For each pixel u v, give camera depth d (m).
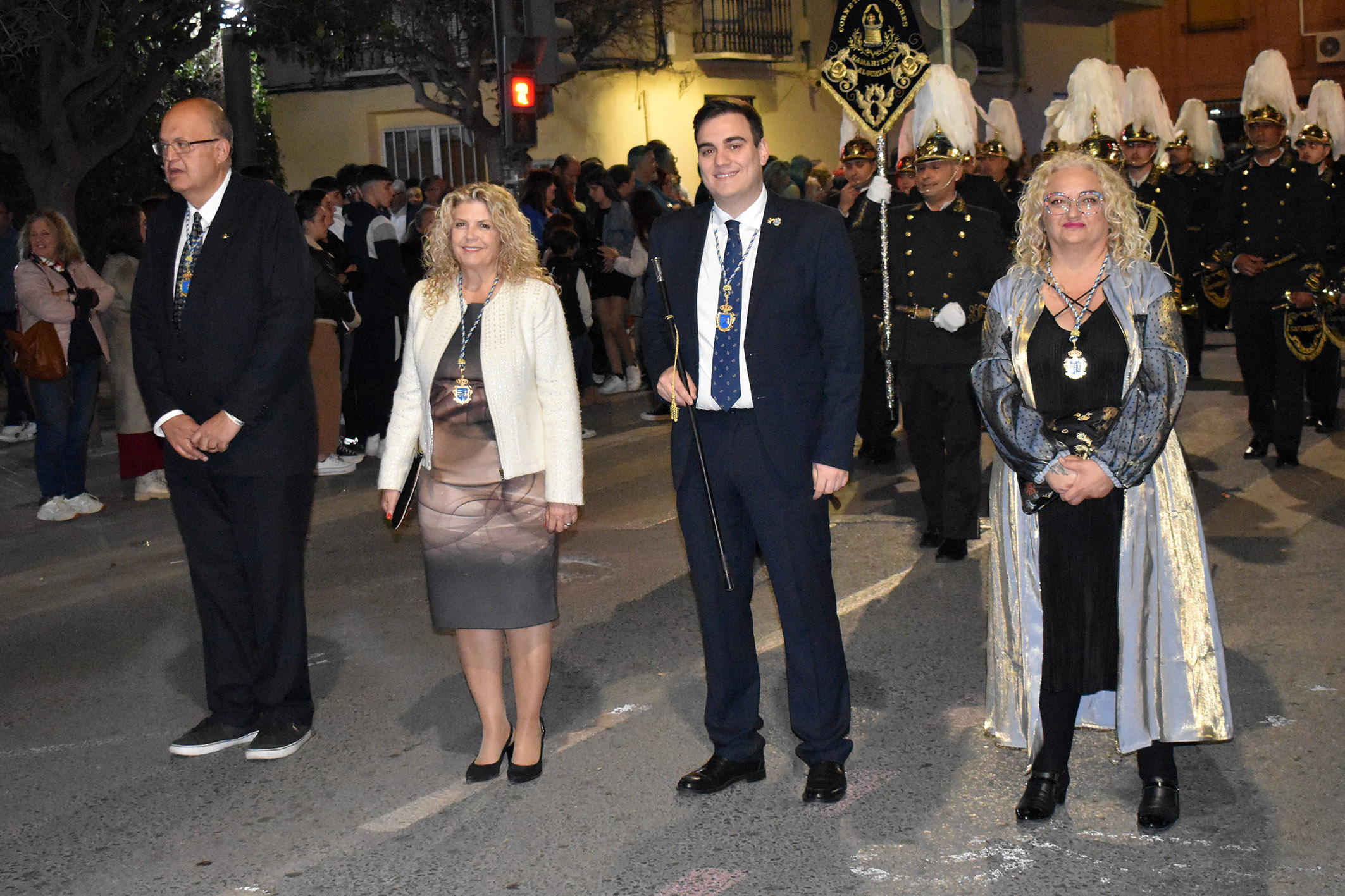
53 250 8.67
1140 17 33.41
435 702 5.31
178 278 4.75
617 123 22.66
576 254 12.36
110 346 9.12
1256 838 3.83
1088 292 3.88
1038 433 3.87
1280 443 8.69
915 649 5.58
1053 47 30.38
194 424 4.73
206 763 4.82
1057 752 4.04
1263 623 5.65
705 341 4.09
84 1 15.30
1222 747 4.46
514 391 4.31
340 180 12.20
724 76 24.02
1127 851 3.80
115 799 4.54
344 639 6.16
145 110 15.77
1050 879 3.66
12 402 12.34
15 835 4.29
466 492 4.34
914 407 6.94
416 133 23.53
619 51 22.12
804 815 4.13
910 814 4.11
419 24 19.41
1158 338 3.79
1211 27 32.72
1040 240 3.98
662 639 5.88
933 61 10.54
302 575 4.91
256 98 23.44
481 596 4.36
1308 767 4.27
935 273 6.73
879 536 7.45
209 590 4.85
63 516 8.89
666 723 4.93
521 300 4.35
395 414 4.53
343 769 4.70
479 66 19.47
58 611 6.83
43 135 15.20
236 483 4.75
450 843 4.08
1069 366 3.84
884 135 7.16
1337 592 6.00
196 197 4.73
